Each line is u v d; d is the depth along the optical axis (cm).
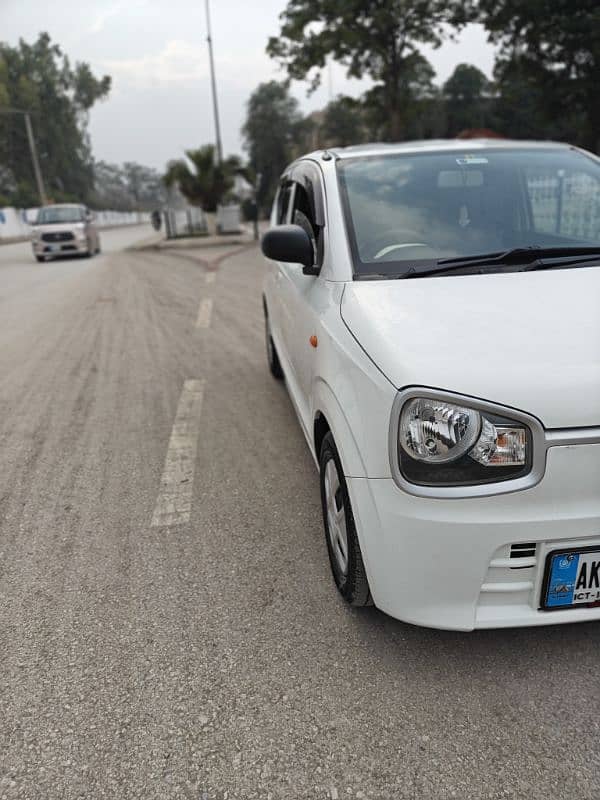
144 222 9256
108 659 234
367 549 212
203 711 209
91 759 193
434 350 207
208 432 451
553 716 201
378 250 286
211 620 253
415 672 222
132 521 333
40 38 6700
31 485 379
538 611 203
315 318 282
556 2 1691
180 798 180
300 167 405
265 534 315
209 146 2514
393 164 335
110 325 850
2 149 6153
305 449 415
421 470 196
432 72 2569
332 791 180
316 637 241
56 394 551
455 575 198
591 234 301
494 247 291
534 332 214
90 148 7600
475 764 186
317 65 2305
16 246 3145
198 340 738
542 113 1991
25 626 254
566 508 193
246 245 2222
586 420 190
